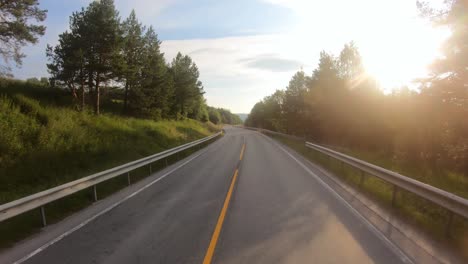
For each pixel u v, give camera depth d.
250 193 9.99
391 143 24.92
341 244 5.81
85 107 24.58
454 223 7.13
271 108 76.44
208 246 5.71
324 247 5.67
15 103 17.72
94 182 9.52
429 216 7.76
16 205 6.37
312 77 36.97
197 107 77.69
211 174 13.80
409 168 16.70
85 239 6.26
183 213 7.88
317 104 34.09
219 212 7.88
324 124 33.97
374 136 28.09
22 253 5.65
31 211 8.15
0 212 6.03
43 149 13.65
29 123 15.88
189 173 14.27
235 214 7.70
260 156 20.89
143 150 20.66
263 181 12.00
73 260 5.29
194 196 9.71
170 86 47.19
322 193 10.04
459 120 15.68
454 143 17.89
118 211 8.27
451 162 19.53
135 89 36.31
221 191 10.32
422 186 7.30
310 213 7.81
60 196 7.87
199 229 6.66
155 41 40.38
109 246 5.85
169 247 5.71
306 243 5.85
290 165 16.53
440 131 18.20
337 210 8.09
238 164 16.92
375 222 7.14
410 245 5.82
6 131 13.39
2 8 18.77
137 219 7.51
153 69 39.72
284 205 8.54
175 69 58.22
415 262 5.11
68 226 7.13
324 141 35.53
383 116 25.77
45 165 12.47
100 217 7.77
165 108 45.41
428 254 5.44
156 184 11.89
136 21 34.81
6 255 5.59
